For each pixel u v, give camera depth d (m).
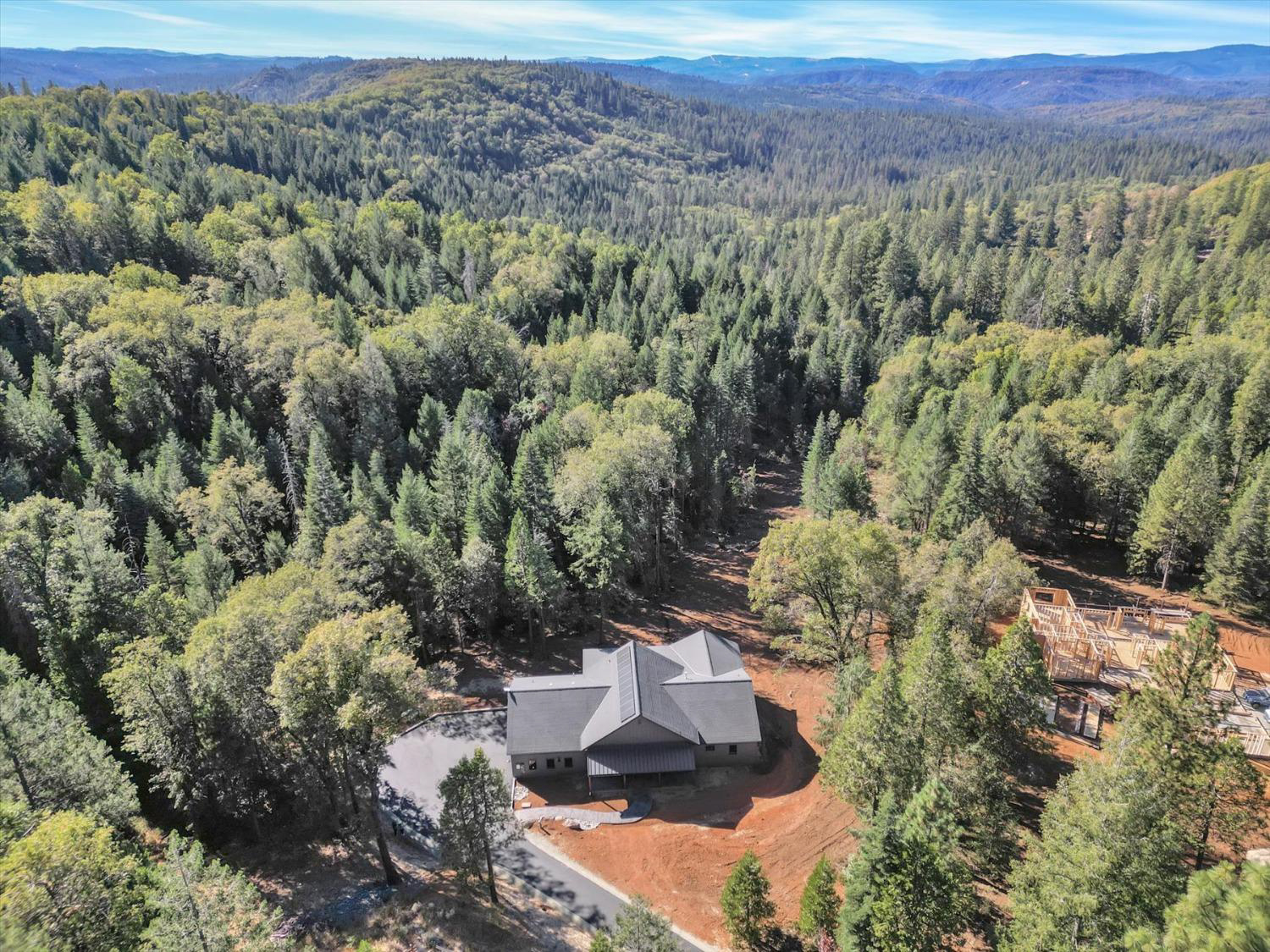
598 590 73.44
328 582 51.38
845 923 33.44
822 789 52.91
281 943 32.75
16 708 36.41
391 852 47.22
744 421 125.69
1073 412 97.00
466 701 64.06
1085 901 28.31
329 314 122.38
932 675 39.03
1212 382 111.81
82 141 198.62
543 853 48.66
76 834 29.09
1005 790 39.94
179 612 55.41
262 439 99.75
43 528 59.00
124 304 101.62
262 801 48.47
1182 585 78.81
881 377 138.00
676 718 56.22
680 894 45.22
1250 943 19.66
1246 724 52.78
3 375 91.88
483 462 84.88
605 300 169.12
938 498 86.06
